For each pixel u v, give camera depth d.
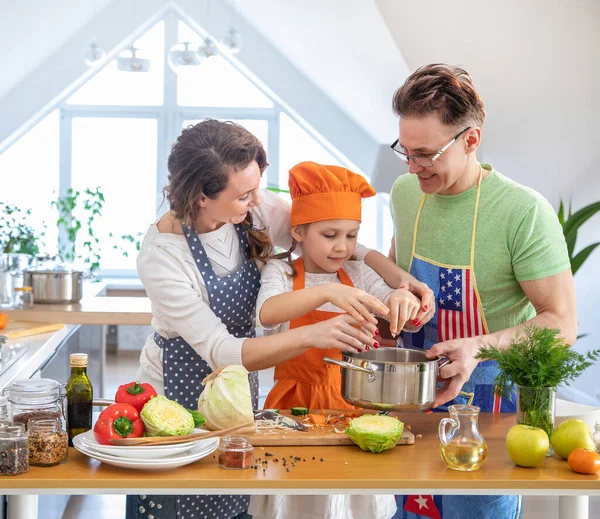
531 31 4.54
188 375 2.06
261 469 1.61
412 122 1.92
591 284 5.50
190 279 1.99
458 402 2.14
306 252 2.18
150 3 7.79
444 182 2.00
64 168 8.18
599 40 4.52
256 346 1.87
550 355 1.72
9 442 1.54
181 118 8.28
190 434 1.67
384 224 8.39
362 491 1.55
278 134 8.34
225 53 7.95
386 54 5.13
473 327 2.15
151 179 8.26
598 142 5.22
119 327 8.01
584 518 1.74
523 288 2.07
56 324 3.88
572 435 1.69
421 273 2.20
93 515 3.78
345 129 7.85
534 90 4.91
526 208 2.04
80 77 7.87
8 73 7.30
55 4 6.45
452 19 4.57
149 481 1.52
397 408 1.80
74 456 1.67
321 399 2.15
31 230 7.86
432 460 1.69
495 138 5.39
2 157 8.13
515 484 1.56
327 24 5.30
